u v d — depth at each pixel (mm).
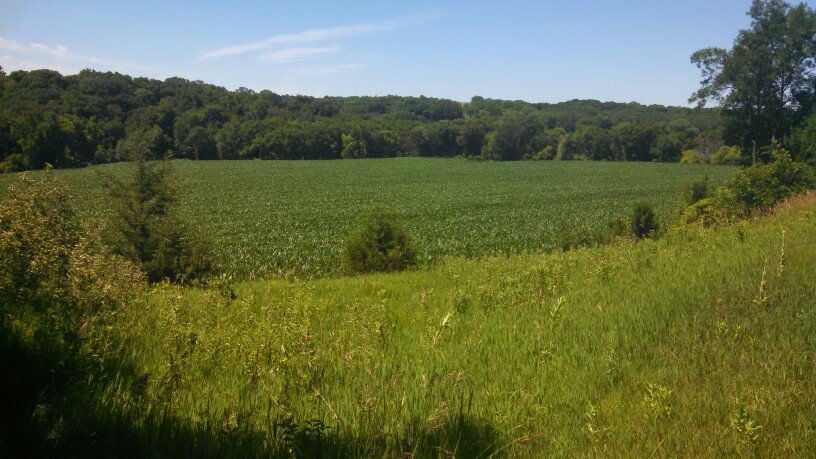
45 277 4957
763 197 20266
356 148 149125
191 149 131375
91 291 5422
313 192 71125
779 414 3334
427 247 30750
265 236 35531
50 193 6352
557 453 3025
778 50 42531
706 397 3656
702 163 128125
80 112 120500
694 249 10844
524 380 4215
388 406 3502
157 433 2988
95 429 2803
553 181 90562
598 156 152625
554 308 5781
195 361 4562
